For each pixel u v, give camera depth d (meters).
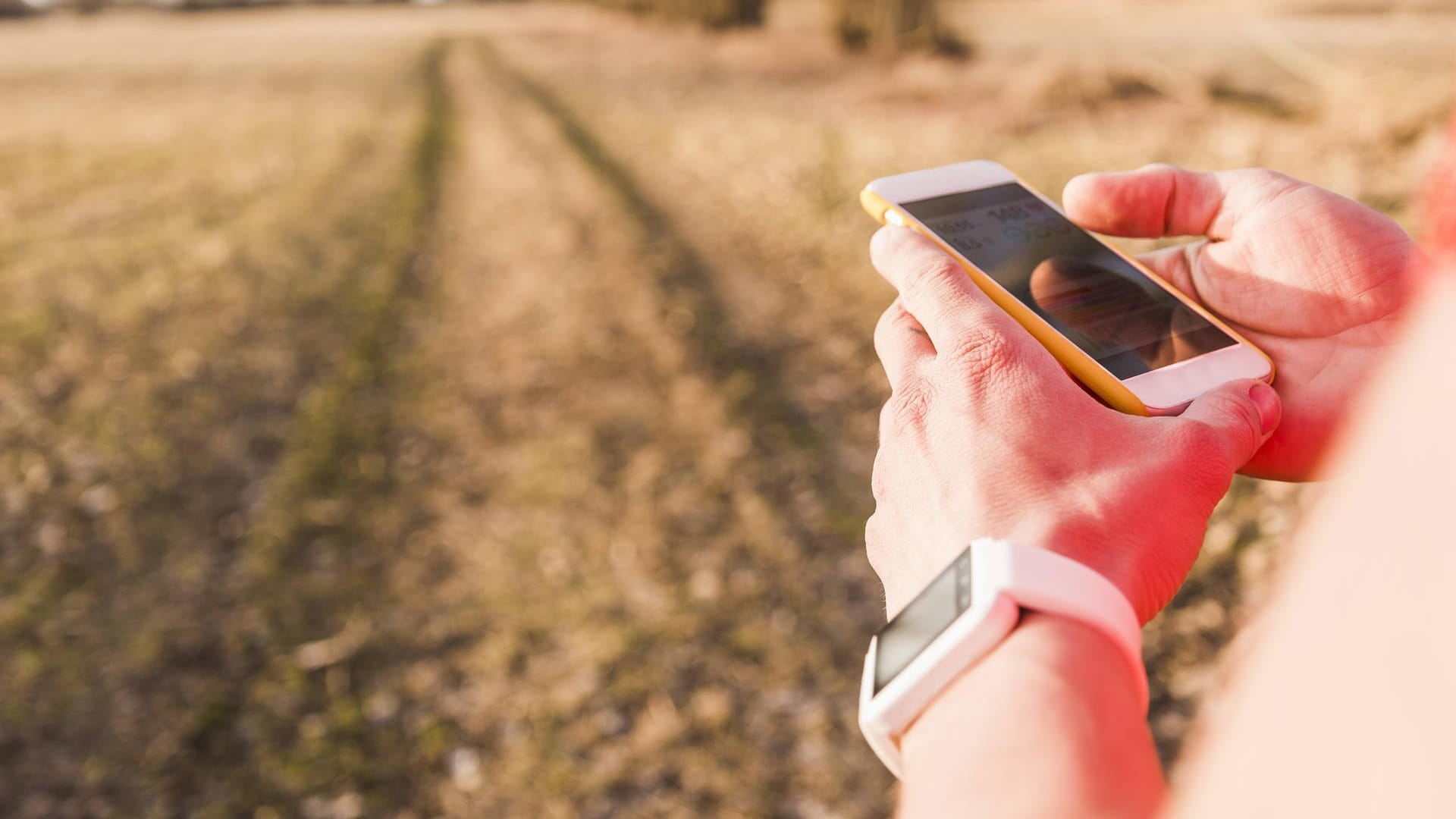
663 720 3.25
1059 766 0.53
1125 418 0.81
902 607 0.76
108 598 4.09
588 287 7.21
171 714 3.46
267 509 4.61
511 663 3.55
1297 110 7.82
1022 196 1.36
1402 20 10.85
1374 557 0.27
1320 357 1.11
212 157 13.12
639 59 21.27
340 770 3.18
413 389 5.77
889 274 1.01
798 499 4.28
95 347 6.50
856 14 16.27
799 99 13.37
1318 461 1.10
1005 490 0.76
